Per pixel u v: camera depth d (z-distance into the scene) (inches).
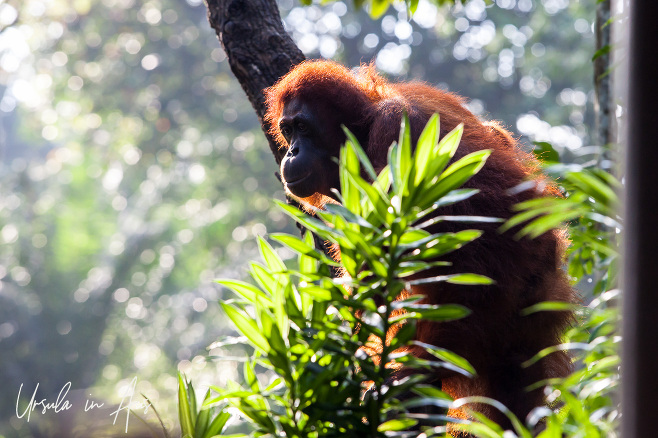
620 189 199.0
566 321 296.7
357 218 201.8
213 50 1503.4
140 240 1546.5
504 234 279.1
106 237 1873.8
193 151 1499.8
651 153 168.9
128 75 1501.0
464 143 287.9
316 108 317.7
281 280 227.0
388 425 213.0
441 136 287.1
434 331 274.1
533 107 1446.9
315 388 210.1
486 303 275.4
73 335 1556.3
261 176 1446.9
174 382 1429.6
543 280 287.0
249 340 217.0
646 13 168.9
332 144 318.3
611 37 352.8
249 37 366.0
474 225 277.0
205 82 1499.8
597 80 364.2
